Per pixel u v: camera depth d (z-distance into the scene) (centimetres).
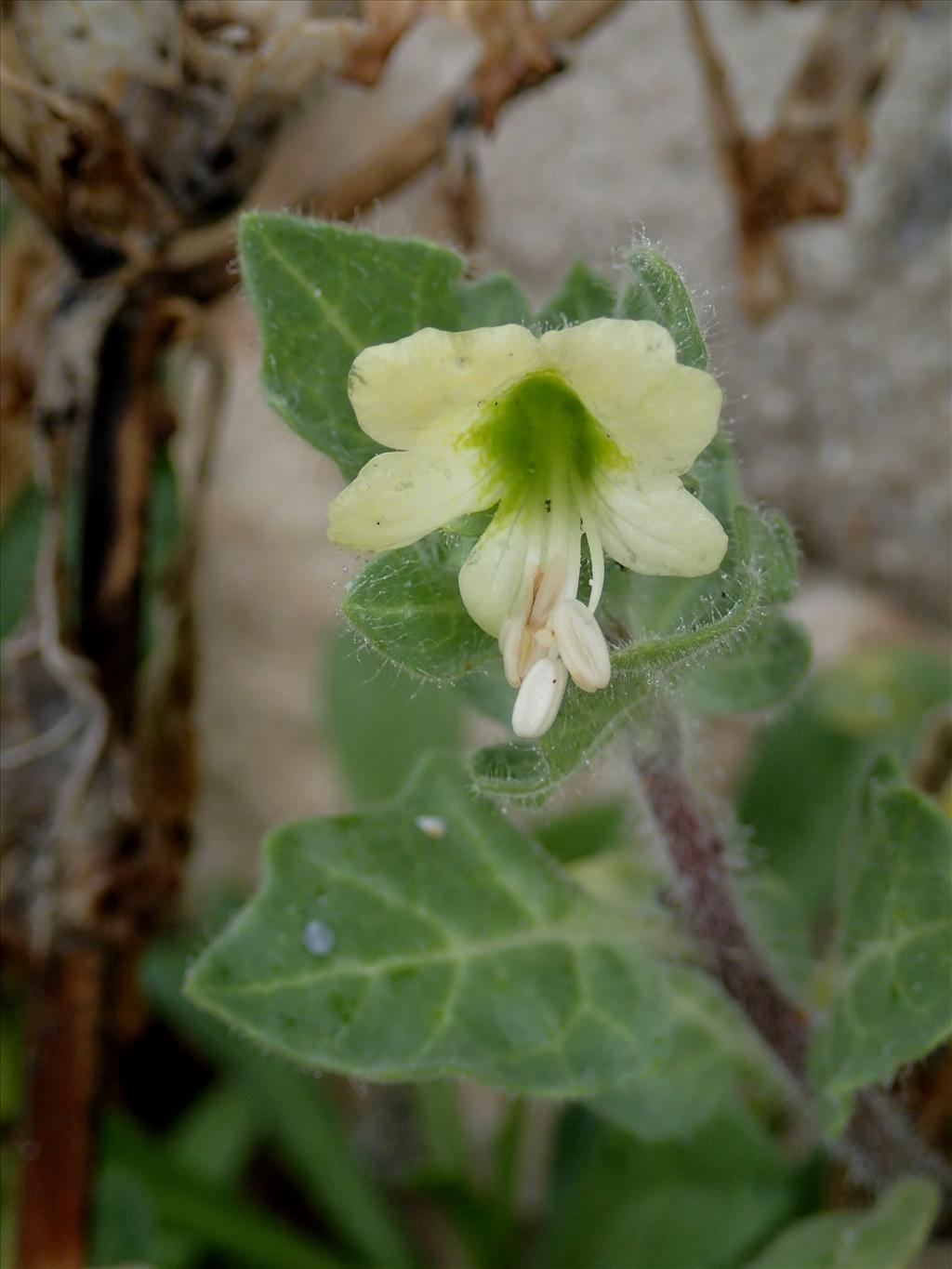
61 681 16
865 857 13
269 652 23
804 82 16
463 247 16
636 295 11
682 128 21
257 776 24
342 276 13
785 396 22
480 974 13
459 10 15
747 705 13
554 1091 13
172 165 15
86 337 15
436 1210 21
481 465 11
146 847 17
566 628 11
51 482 16
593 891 16
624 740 13
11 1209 17
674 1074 15
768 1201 17
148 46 14
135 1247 17
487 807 14
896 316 20
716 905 14
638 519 11
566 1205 18
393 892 13
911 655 19
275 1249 18
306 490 23
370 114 21
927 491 21
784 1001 14
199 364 22
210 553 23
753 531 11
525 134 22
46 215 15
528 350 10
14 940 17
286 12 14
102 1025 16
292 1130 19
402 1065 13
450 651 11
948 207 20
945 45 19
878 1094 15
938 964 13
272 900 13
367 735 19
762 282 17
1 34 14
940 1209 16
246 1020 13
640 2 21
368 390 11
